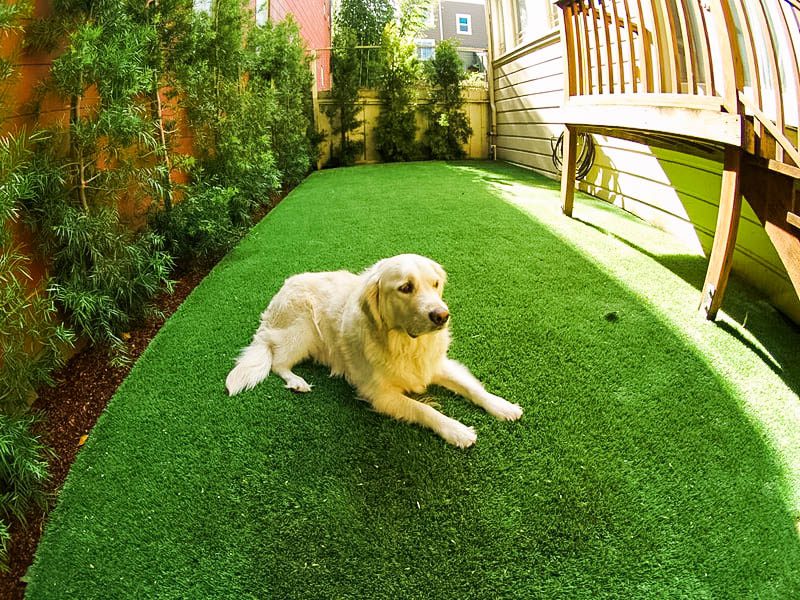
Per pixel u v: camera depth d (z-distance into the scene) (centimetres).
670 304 283
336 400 219
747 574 137
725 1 227
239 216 463
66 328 249
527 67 800
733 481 166
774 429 187
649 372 223
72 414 220
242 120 484
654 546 146
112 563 150
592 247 377
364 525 157
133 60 265
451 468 177
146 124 274
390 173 811
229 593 139
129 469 184
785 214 210
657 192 433
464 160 1009
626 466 174
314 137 944
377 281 208
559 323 266
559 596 134
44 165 225
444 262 353
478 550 147
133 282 269
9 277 190
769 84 298
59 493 178
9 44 218
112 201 281
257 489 172
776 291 280
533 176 750
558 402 208
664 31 400
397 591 137
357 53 983
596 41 386
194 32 359
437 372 220
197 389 229
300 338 245
